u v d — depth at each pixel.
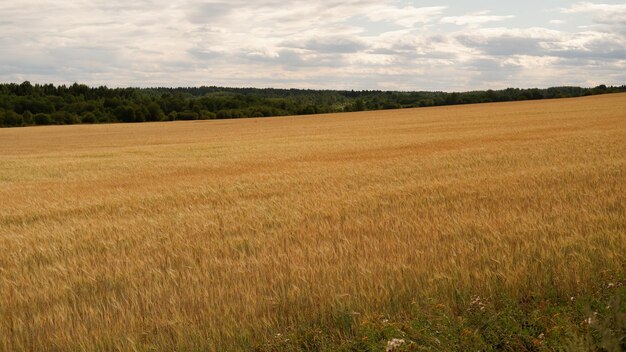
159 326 5.22
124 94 167.75
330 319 5.18
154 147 42.66
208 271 6.99
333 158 27.89
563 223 8.51
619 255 6.30
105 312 5.64
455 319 4.89
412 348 4.32
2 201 16.89
